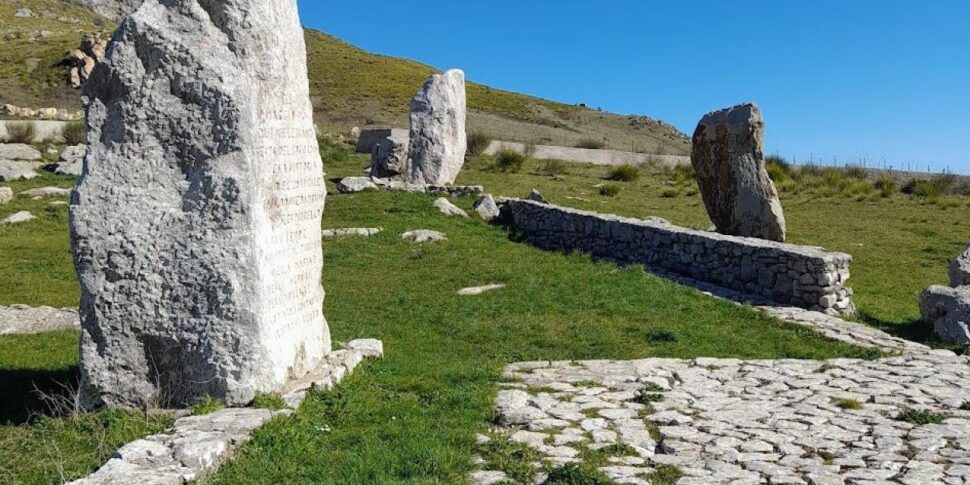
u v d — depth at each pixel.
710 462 5.60
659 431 6.33
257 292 6.25
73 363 8.35
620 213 21.92
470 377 7.84
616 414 6.75
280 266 6.71
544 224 18.66
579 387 7.64
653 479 5.24
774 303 12.27
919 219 21.89
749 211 16.06
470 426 6.26
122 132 6.34
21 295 12.66
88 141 6.39
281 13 6.89
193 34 6.33
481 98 72.06
